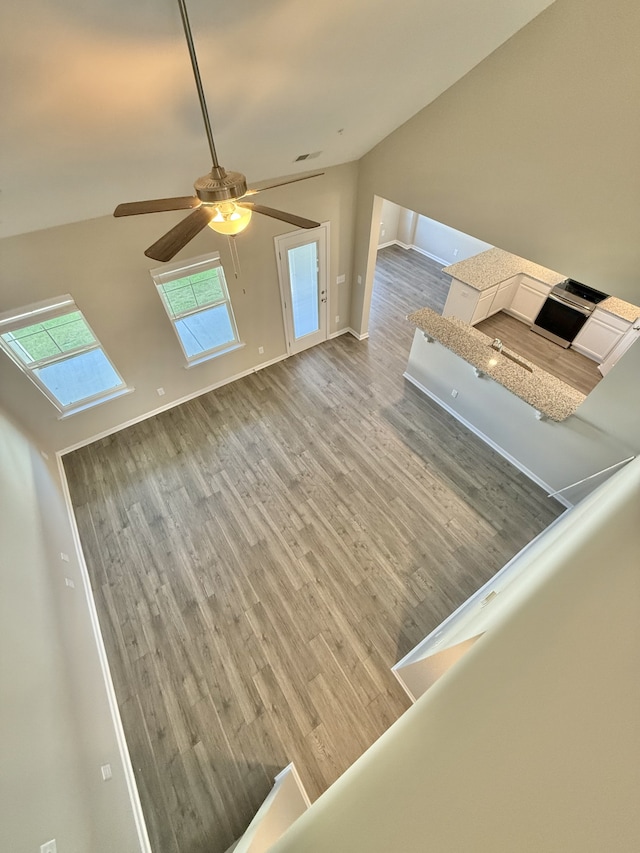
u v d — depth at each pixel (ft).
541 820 1.39
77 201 9.09
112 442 14.70
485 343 13.87
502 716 1.80
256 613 10.52
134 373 14.16
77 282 11.15
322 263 15.93
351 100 8.88
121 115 6.47
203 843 7.70
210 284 13.94
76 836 5.75
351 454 14.20
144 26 4.74
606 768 1.37
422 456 14.12
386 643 9.98
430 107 10.59
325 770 8.38
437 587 10.95
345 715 9.01
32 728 5.87
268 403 16.02
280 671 9.60
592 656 1.71
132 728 8.88
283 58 6.38
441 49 7.90
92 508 12.77
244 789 8.20
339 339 19.13
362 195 14.64
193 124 7.54
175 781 8.29
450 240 23.73
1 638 6.20
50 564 9.34
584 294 16.63
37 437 12.96
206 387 16.46
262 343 16.80
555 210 9.27
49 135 6.31
